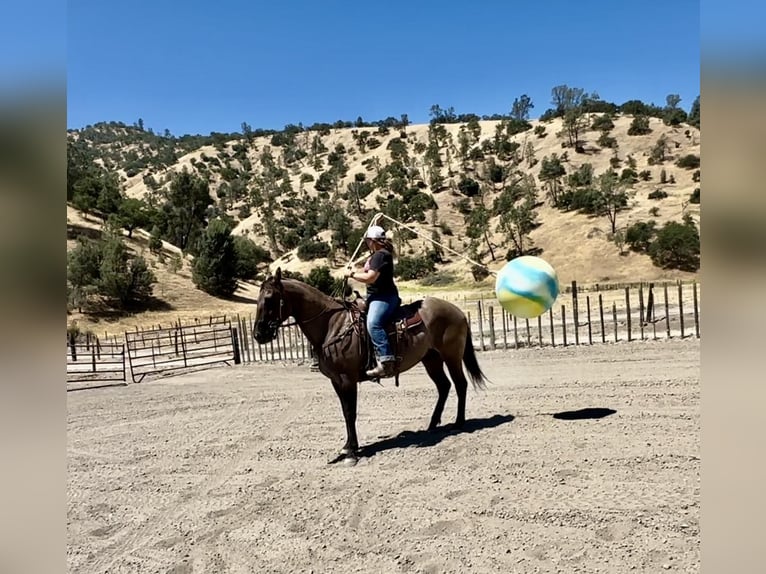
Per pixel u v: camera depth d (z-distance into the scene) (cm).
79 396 1599
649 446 709
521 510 576
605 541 504
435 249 7138
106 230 5609
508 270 839
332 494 675
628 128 9925
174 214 8231
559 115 12762
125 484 792
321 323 782
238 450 898
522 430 827
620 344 1555
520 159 10431
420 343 806
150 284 4809
